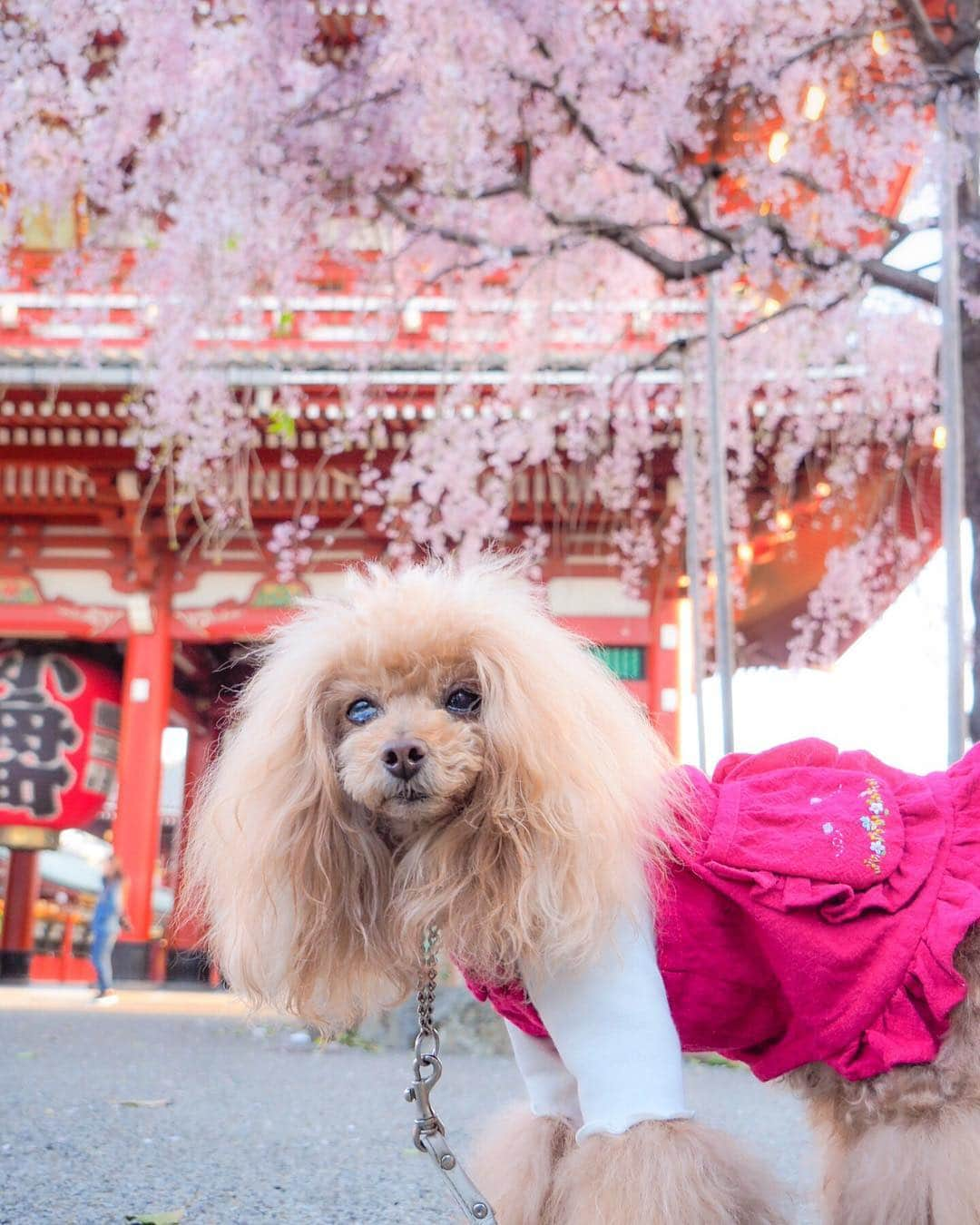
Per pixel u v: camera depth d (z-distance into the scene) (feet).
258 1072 19.74
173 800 79.46
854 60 23.53
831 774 6.97
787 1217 5.90
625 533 43.55
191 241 22.63
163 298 25.34
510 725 5.63
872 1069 6.00
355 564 6.86
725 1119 14.37
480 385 36.60
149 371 26.58
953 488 15.08
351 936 5.99
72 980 71.97
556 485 43.62
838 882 6.19
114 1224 8.66
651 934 6.13
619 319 32.65
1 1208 9.11
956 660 14.61
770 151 29.63
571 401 34.40
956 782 6.91
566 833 5.49
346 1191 10.02
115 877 41.81
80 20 21.95
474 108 22.61
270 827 5.85
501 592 6.29
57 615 49.62
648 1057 5.74
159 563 49.75
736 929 6.28
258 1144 12.37
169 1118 14.15
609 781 5.69
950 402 15.47
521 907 5.50
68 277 25.50
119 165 26.27
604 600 47.98
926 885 6.24
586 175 24.72
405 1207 9.39
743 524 37.50
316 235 25.27
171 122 22.99
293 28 22.45
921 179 21.45
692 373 30.14
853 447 34.32
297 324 40.04
